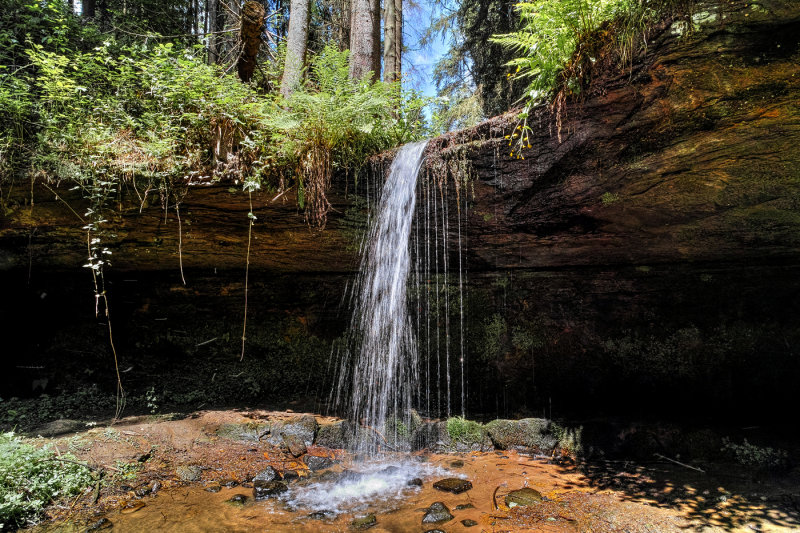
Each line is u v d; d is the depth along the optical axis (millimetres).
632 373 4723
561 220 4039
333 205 4676
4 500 2969
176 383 5812
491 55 10227
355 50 6875
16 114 4293
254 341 6184
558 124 3436
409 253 4855
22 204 4473
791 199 3188
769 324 4184
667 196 3455
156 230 4895
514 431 4535
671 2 2732
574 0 3051
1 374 5297
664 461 3928
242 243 5156
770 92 2670
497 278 5219
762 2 2486
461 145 4012
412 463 4199
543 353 5133
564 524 2926
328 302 6043
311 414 5348
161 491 3484
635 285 4625
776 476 3439
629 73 3012
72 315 5754
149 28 8914
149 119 4473
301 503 3314
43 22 5902
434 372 5504
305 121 4430
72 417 4836
